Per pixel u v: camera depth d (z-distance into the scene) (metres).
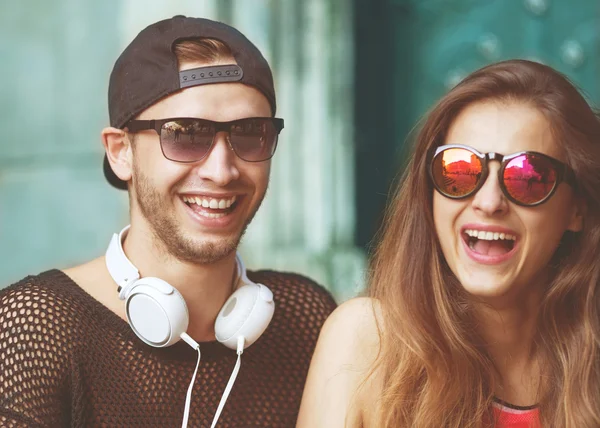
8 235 7.33
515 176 2.91
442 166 2.98
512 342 3.23
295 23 6.91
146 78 3.14
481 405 3.15
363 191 7.52
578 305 3.20
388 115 7.55
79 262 7.16
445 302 3.16
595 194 3.06
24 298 3.14
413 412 3.17
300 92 6.96
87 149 7.14
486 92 2.99
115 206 7.10
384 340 3.23
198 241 3.17
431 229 3.17
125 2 6.86
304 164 7.01
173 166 3.11
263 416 3.40
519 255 3.00
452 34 7.44
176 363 3.24
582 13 7.25
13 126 7.32
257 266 6.89
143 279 3.14
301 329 3.58
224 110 3.12
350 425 3.19
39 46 7.25
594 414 3.11
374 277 3.39
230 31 3.21
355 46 7.45
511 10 7.33
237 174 3.13
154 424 3.21
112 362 3.17
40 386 3.04
